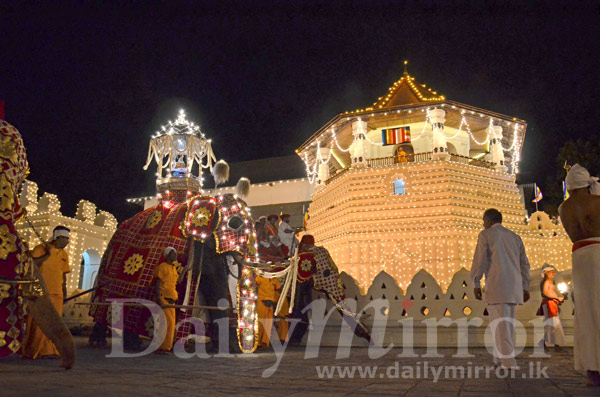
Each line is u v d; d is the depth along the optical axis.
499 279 5.38
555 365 5.64
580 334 3.98
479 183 23.47
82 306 13.34
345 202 23.86
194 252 8.33
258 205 32.31
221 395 3.34
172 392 3.46
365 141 25.80
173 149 10.34
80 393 3.32
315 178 29.20
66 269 7.07
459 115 24.19
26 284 5.02
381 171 23.64
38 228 17.00
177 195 9.89
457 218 21.88
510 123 25.47
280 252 10.19
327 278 9.55
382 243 22.23
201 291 8.57
